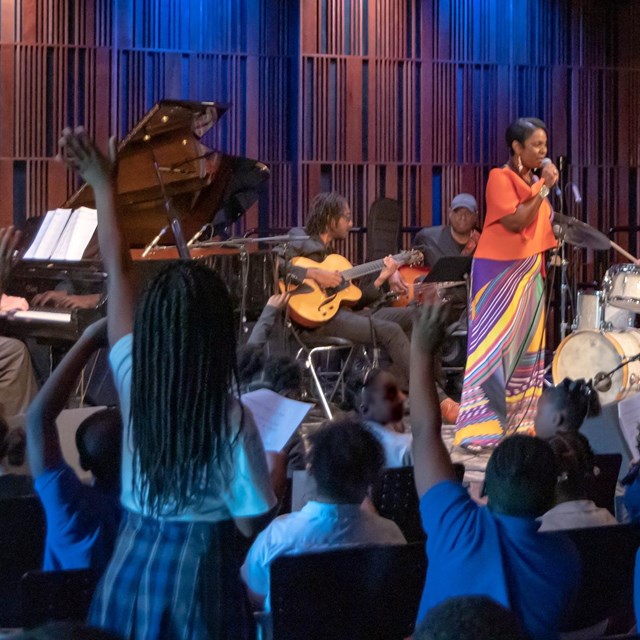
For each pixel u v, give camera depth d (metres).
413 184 10.37
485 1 10.38
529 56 10.55
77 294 6.26
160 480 2.14
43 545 2.95
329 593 2.53
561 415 3.78
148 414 2.15
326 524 2.83
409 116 10.28
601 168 10.80
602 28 10.69
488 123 10.50
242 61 9.86
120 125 9.50
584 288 10.02
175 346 2.13
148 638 2.11
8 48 9.16
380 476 3.25
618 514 3.93
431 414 2.42
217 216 7.17
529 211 5.91
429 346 2.42
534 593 2.41
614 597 2.94
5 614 2.98
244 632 2.22
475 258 6.11
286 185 10.05
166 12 9.58
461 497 2.43
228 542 2.21
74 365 2.48
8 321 6.07
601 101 10.77
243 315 6.71
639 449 4.18
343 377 7.56
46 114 9.32
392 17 10.16
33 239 6.62
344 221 7.64
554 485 2.48
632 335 7.47
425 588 2.46
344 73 10.04
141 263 6.04
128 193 6.54
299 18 9.81
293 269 7.16
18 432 3.53
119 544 2.22
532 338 6.11
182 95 9.66
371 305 7.82
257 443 2.22
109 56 9.44
